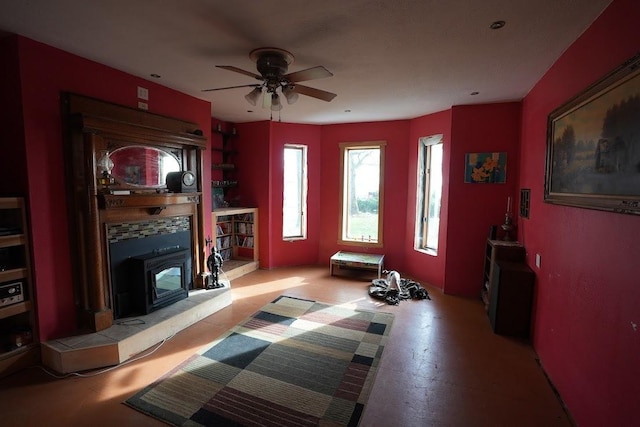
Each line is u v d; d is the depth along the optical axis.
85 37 2.39
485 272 4.20
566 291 2.33
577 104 2.13
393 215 5.37
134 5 1.94
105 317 2.88
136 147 3.23
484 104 4.11
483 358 2.86
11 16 2.08
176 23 2.17
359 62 2.81
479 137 4.15
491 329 3.43
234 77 3.25
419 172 5.01
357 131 5.48
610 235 1.75
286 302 4.12
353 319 3.63
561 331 2.39
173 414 2.11
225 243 5.59
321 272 5.47
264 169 5.51
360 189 5.70
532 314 3.16
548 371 2.61
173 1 1.90
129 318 3.10
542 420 2.12
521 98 3.85
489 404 2.27
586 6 1.89
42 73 2.51
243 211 5.30
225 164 5.48
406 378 2.55
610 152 1.73
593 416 1.86
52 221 2.64
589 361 1.94
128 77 3.12
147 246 3.37
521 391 2.42
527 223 3.43
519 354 2.94
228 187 5.71
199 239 3.98
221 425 2.02
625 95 1.60
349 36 2.33
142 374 2.54
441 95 3.78
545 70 2.92
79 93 2.73
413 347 3.04
